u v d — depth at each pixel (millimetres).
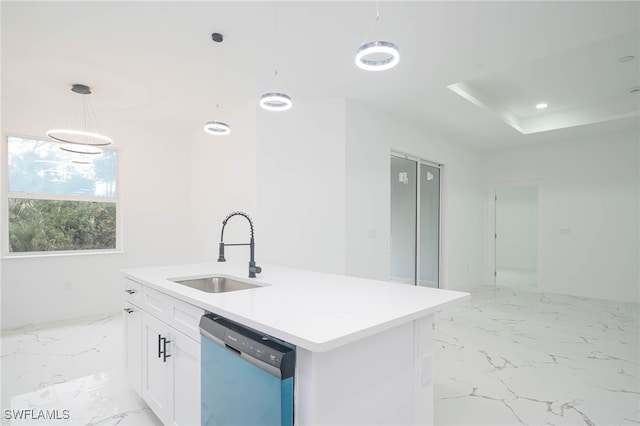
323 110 3979
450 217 5773
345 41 2748
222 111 4375
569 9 2299
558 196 5867
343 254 3885
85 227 4562
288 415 1107
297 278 2195
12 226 4039
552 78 3885
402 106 4230
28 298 3973
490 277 6652
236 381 1296
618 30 2555
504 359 2957
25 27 2525
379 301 1555
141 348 2133
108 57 2994
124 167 4727
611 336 3547
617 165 5328
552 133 5348
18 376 2633
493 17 2398
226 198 4480
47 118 4148
